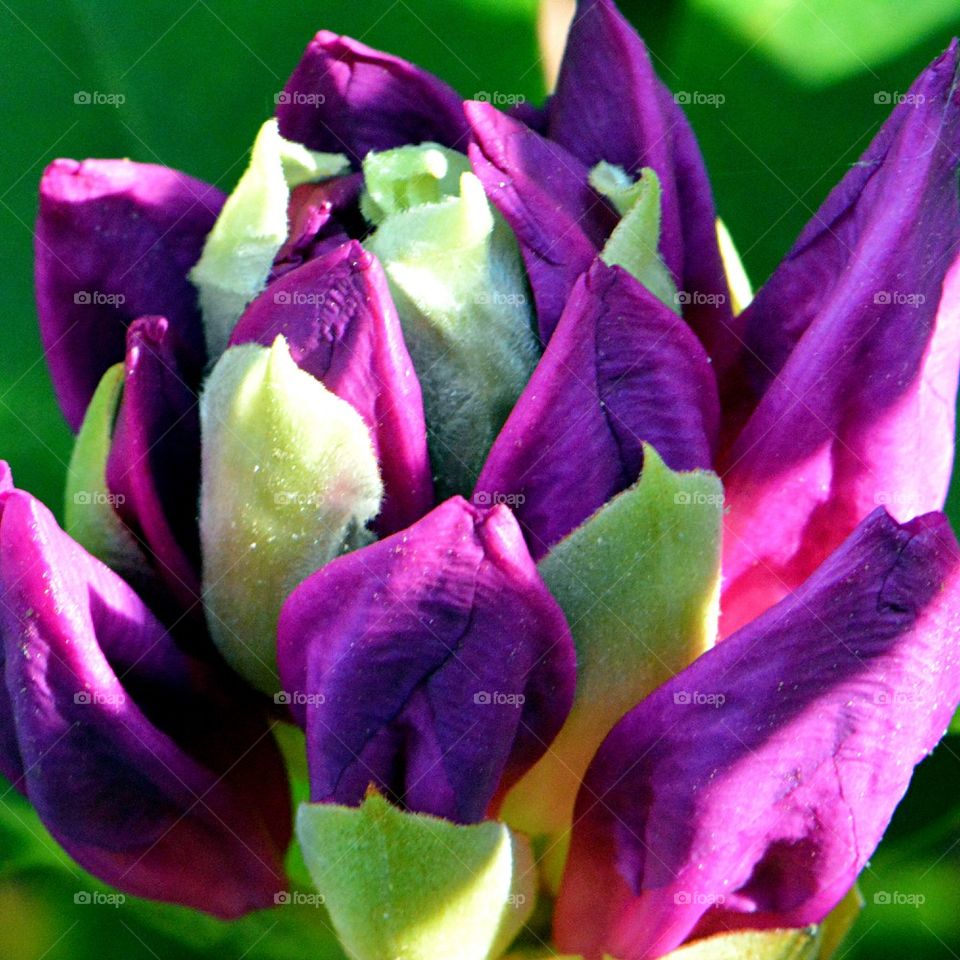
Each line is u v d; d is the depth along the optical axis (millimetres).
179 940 175
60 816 157
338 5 205
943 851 179
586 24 173
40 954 176
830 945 164
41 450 195
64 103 202
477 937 152
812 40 205
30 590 152
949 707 154
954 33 204
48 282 169
